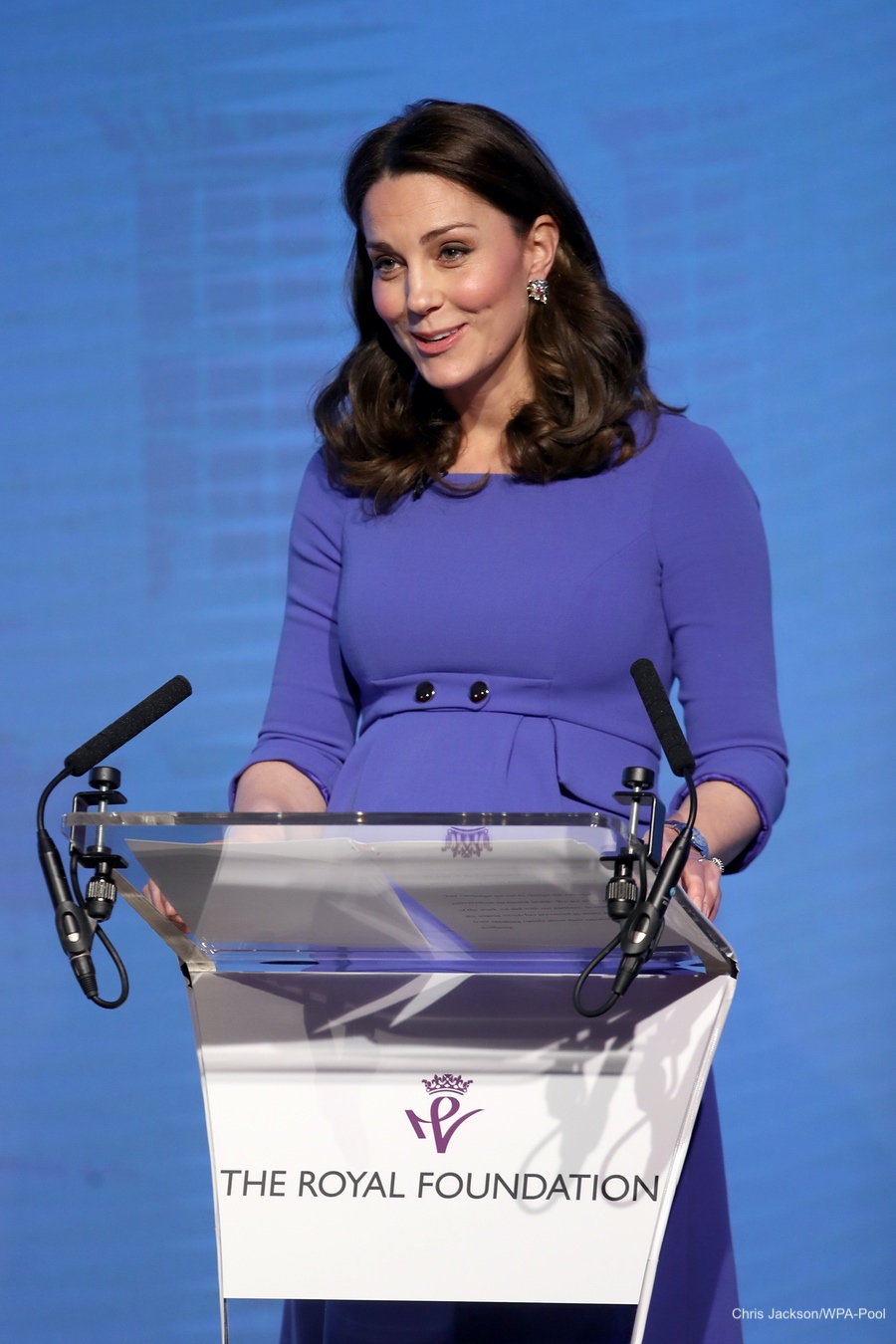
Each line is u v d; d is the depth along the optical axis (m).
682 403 12.28
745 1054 11.62
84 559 13.02
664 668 6.22
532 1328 4.82
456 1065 4.74
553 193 6.54
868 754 11.96
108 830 4.27
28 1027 12.50
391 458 6.67
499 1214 4.64
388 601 6.32
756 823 5.77
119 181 13.23
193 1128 12.28
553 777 5.91
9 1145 12.30
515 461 6.34
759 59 12.43
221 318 13.09
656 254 12.37
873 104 12.37
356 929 4.70
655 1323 5.27
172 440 13.06
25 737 12.90
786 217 12.34
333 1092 4.77
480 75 12.73
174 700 4.91
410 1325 4.89
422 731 6.11
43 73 13.34
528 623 6.09
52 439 13.12
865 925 11.79
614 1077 4.68
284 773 6.53
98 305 13.19
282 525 12.97
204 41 13.18
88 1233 12.14
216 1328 11.95
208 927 4.79
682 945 4.69
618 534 6.16
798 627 12.09
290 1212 4.71
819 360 12.26
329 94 13.02
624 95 12.49
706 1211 5.56
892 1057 11.62
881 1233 11.38
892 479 12.16
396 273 6.40
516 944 4.72
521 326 6.50
